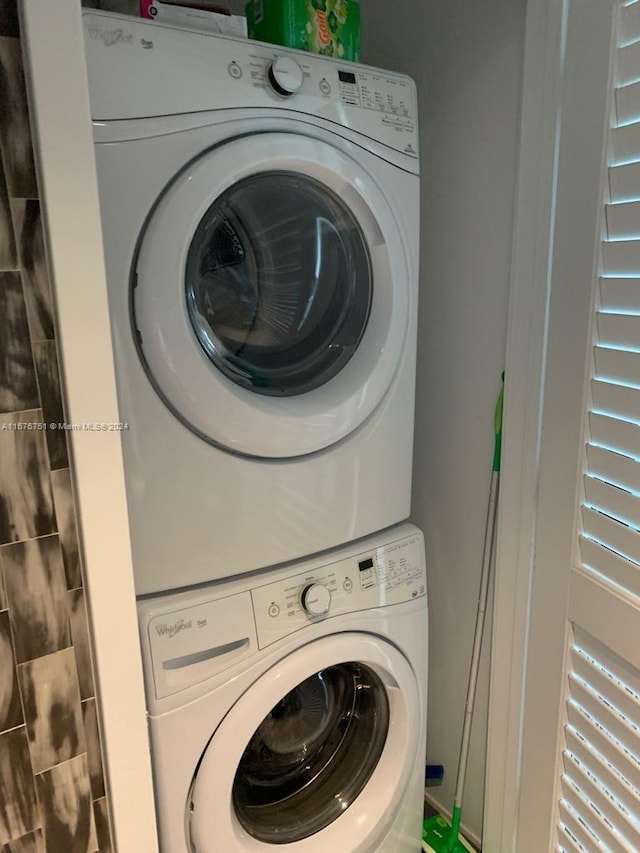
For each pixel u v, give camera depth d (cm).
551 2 106
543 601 124
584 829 120
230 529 108
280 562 115
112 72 89
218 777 107
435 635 160
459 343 140
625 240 98
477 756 153
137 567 101
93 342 72
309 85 106
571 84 105
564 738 123
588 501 111
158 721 101
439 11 131
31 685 78
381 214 114
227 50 99
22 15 63
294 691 129
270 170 104
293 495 113
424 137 140
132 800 87
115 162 90
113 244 92
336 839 126
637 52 94
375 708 136
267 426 105
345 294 125
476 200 131
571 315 109
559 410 114
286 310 120
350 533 122
